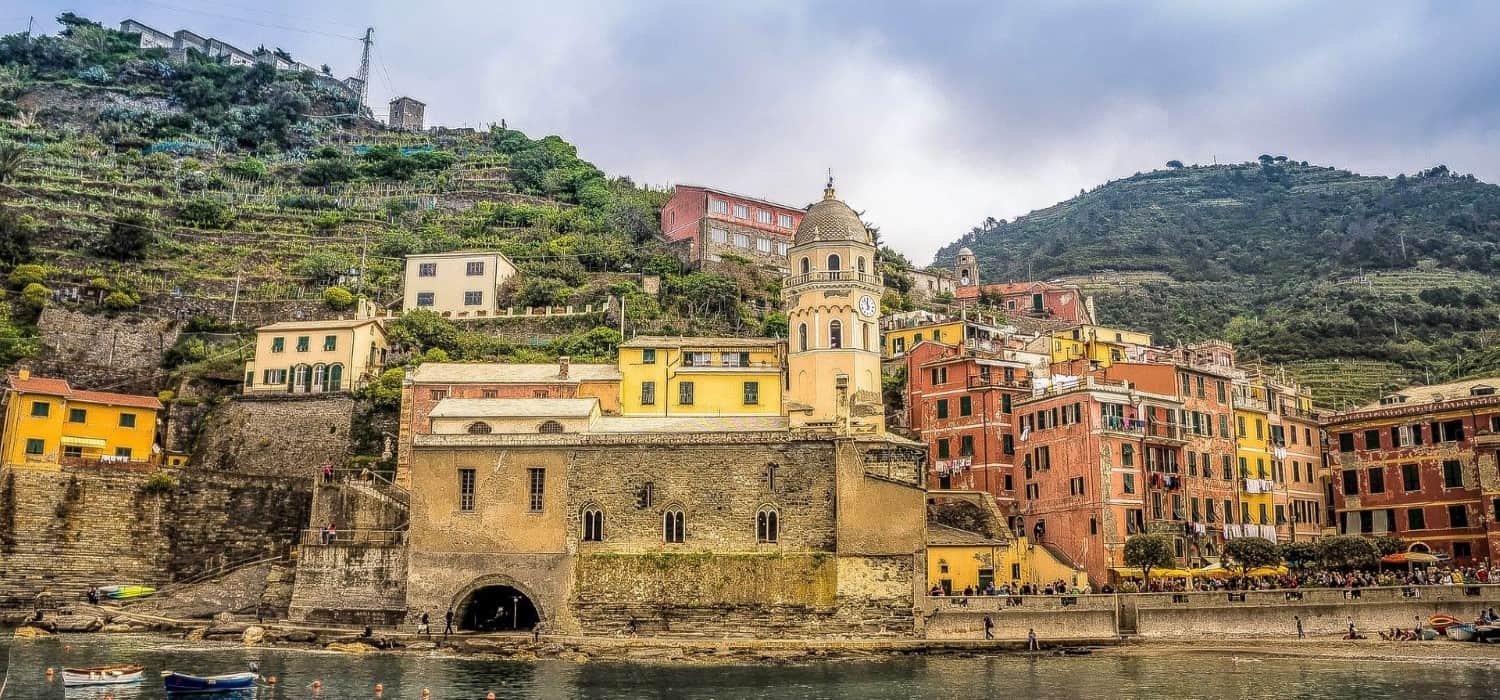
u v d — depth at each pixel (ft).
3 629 258.57
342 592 263.08
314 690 192.13
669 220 558.56
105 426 327.26
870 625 249.75
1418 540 325.21
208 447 353.31
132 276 459.32
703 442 260.42
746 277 485.97
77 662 215.72
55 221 496.23
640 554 255.70
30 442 311.06
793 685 203.82
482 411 282.36
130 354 406.82
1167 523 301.02
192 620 270.67
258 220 549.54
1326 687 199.52
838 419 276.41
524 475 260.83
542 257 503.20
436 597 256.32
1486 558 307.37
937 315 482.28
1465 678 206.69
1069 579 288.71
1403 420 335.67
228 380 372.99
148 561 294.66
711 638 249.14
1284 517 344.28
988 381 341.41
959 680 208.95
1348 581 277.64
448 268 446.19
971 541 287.48
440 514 260.01
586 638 247.29
